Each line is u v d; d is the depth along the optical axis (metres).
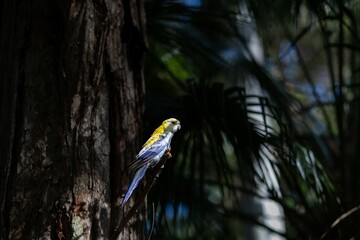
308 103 19.98
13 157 7.88
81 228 7.39
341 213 10.69
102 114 8.19
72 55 8.15
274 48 16.80
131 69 8.79
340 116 13.02
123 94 8.50
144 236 8.20
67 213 7.45
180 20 12.21
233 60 13.40
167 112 10.91
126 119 8.40
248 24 13.45
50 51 8.37
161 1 12.05
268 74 13.27
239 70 13.39
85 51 8.14
